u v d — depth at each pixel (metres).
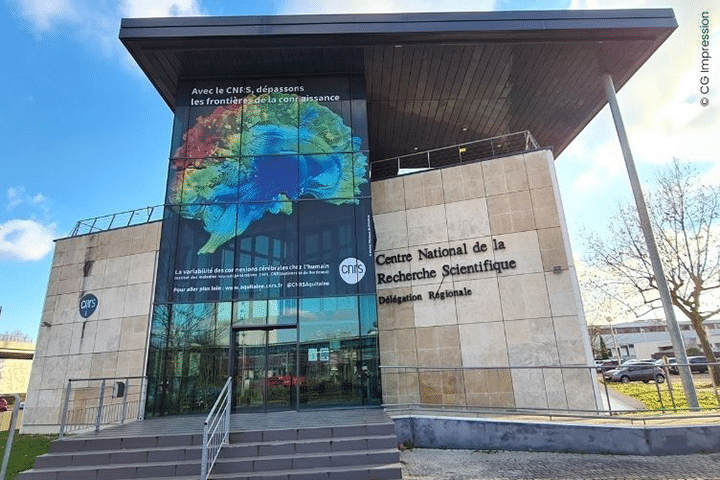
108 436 8.56
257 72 15.45
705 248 22.27
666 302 12.91
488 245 14.02
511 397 12.62
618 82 16.62
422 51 14.70
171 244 13.64
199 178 14.34
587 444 8.67
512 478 7.32
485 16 14.09
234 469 7.58
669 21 13.98
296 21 14.10
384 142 21.22
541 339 12.78
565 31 14.05
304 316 12.91
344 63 15.16
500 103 17.72
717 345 65.44
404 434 9.69
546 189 13.90
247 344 12.79
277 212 13.92
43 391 17.77
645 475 7.19
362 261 13.37
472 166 14.91
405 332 14.15
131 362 16.84
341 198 14.07
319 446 8.12
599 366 10.01
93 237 19.45
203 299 13.11
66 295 18.95
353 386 12.32
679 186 22.97
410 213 15.19
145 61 14.76
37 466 7.92
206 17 13.99
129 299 17.81
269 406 12.17
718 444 8.30
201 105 15.25
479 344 13.32
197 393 12.33
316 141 14.74
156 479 7.40
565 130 20.06
